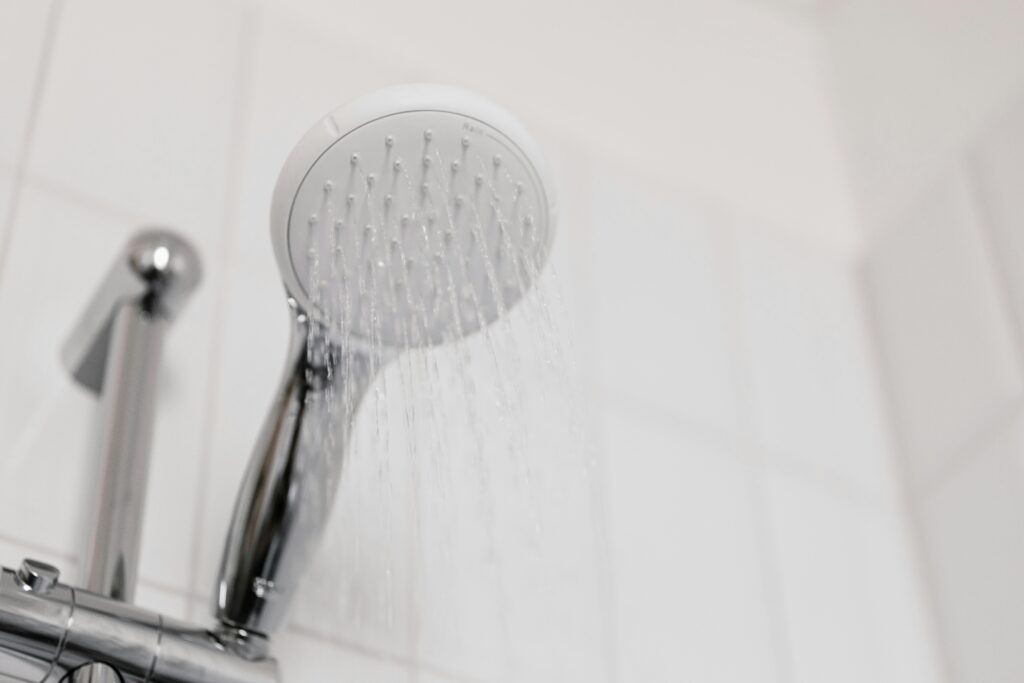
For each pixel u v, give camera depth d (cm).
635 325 107
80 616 63
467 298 66
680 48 129
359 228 63
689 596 94
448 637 83
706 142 123
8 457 76
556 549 91
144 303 79
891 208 123
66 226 86
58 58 93
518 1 122
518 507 90
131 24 97
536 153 63
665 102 124
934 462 109
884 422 114
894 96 128
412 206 63
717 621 94
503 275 65
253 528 69
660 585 93
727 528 99
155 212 90
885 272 121
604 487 96
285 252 64
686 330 109
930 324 114
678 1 132
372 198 63
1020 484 101
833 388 113
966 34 123
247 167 96
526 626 86
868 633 100
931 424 110
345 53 107
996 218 112
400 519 85
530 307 83
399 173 62
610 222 112
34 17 93
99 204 88
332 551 82
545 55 120
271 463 70
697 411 105
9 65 90
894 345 117
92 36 95
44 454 78
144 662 64
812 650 96
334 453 70
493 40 118
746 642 94
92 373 81
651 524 96
